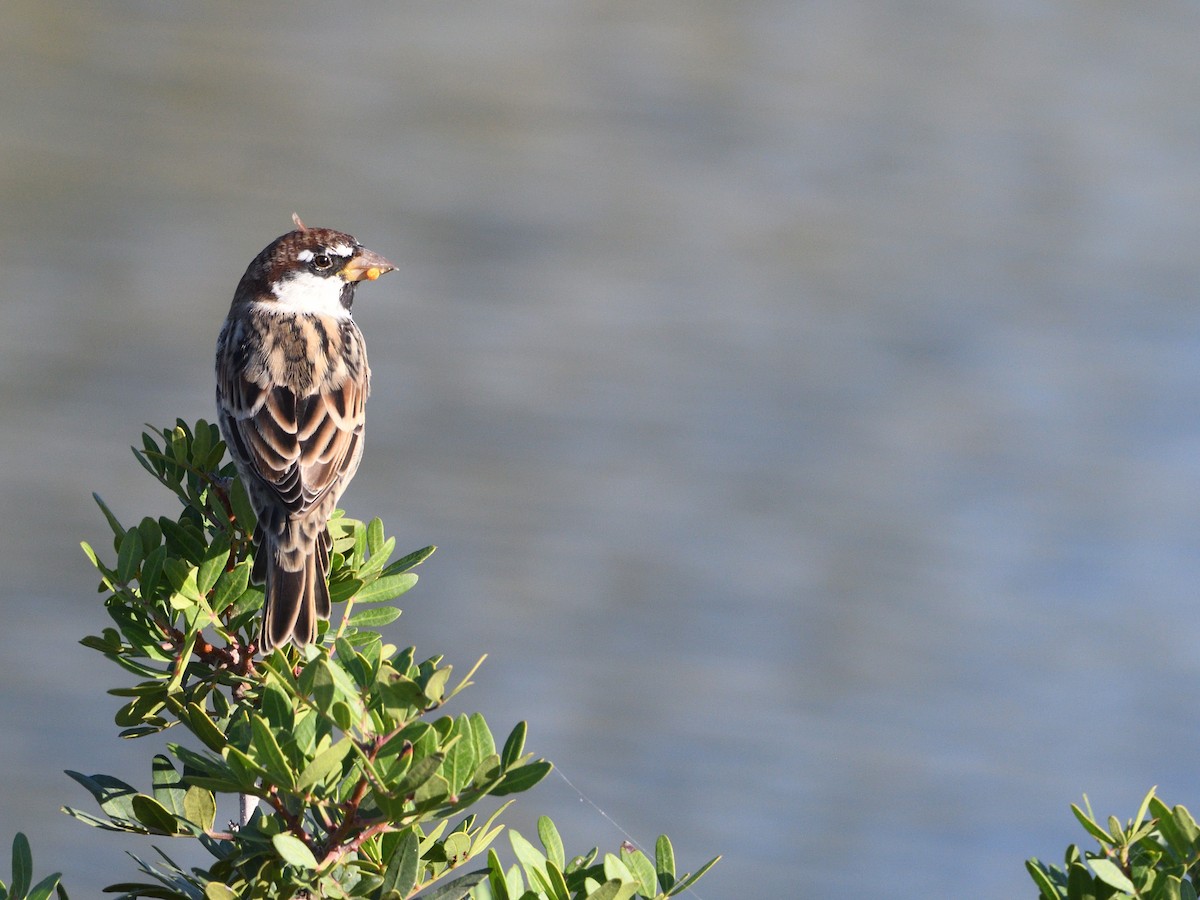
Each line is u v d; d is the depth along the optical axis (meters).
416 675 4.24
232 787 4.17
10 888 4.33
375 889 4.26
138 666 5.09
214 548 5.40
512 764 4.02
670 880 4.56
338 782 4.40
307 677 4.07
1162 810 4.58
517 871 4.41
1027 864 4.64
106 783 4.73
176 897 4.54
